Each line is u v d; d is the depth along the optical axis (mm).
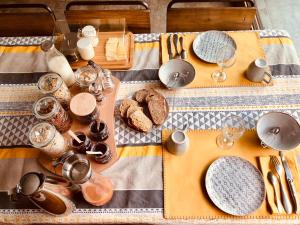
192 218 943
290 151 1033
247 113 1139
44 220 979
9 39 1441
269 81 1202
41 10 2682
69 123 1116
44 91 1102
